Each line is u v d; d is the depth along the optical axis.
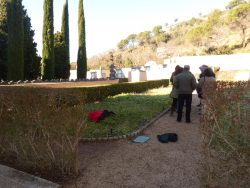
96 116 5.41
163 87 18.17
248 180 1.81
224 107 1.96
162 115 6.43
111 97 9.59
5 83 10.54
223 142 1.94
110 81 21.69
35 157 2.87
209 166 2.04
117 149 3.70
